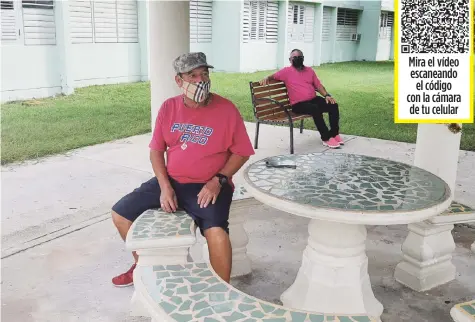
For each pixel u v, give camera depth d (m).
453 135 3.78
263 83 7.16
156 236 2.56
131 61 14.98
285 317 1.97
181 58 2.74
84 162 6.50
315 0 21.00
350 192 2.67
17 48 11.37
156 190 3.01
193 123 2.89
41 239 4.12
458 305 1.98
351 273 2.88
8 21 11.12
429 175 3.01
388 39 27.98
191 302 2.09
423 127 3.86
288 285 3.48
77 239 4.13
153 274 2.33
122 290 3.34
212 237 2.75
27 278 3.48
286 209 2.52
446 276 3.50
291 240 4.21
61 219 4.55
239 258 3.56
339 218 2.39
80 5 13.16
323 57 23.75
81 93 12.70
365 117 10.21
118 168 6.23
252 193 2.74
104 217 4.61
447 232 3.44
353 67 21.95
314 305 2.92
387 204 2.49
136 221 2.77
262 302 2.08
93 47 13.79
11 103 11.08
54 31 12.12
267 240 4.20
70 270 3.61
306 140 7.97
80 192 5.30
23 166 6.29
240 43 17.47
